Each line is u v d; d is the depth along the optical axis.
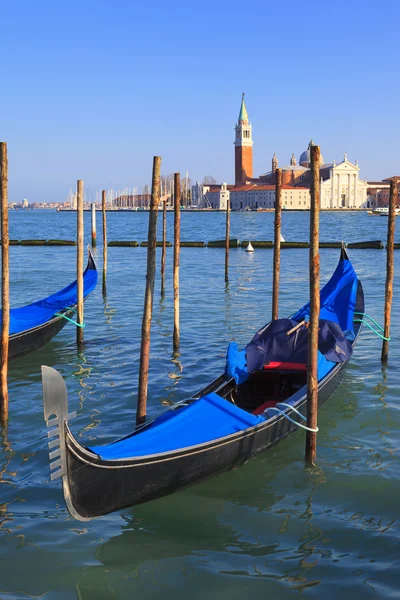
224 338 17.70
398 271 34.91
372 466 9.50
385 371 14.28
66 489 7.05
